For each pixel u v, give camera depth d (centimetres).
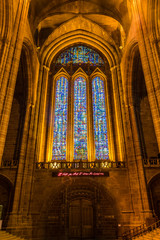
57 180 1834
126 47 2142
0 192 1708
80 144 2292
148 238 1295
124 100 2189
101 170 1878
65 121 2430
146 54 1414
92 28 2720
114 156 2167
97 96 2608
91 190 1866
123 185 1817
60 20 2609
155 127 1180
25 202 1689
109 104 2473
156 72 1290
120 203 1744
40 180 1836
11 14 1414
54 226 1695
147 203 1622
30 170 1827
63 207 1775
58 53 2894
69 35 2811
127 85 2183
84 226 1770
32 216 1680
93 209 1822
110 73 2689
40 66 2438
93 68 2808
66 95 2611
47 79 2570
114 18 2456
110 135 2295
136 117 2041
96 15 2581
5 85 1238
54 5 2378
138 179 1747
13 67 1336
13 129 2161
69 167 2009
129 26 2106
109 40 2714
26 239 1519
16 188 1658
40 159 2086
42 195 1773
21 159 1791
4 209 1638
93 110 2503
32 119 2039
